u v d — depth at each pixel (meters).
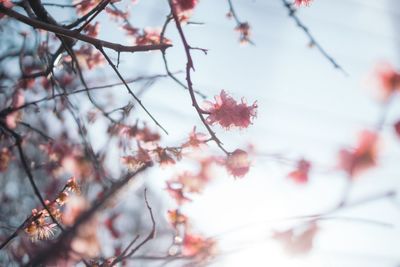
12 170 5.95
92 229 2.36
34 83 4.52
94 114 4.70
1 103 5.01
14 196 5.94
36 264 2.33
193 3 3.42
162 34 3.45
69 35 2.73
